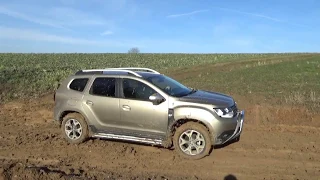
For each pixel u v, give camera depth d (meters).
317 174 5.50
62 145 7.13
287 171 5.63
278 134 7.95
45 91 16.09
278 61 40.03
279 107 10.34
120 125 6.76
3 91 15.28
